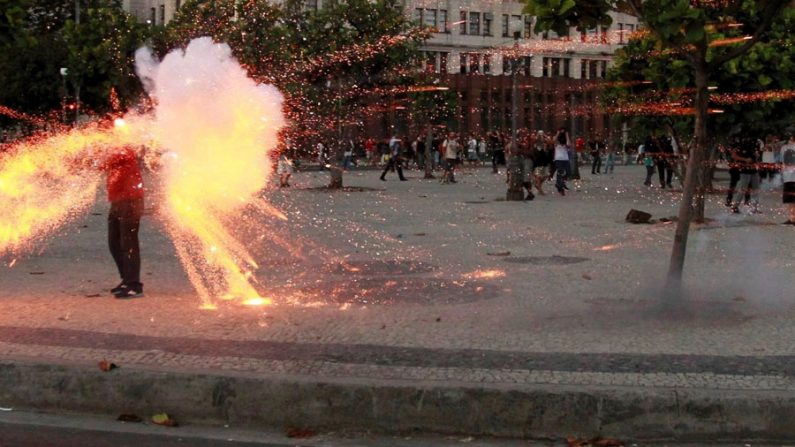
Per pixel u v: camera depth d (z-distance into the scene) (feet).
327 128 90.33
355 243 46.55
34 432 19.25
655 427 18.37
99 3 114.01
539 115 213.46
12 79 108.78
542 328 25.38
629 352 22.31
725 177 120.06
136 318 26.91
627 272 35.88
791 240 47.09
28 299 30.14
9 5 36.86
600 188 97.14
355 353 22.34
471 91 212.43
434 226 55.26
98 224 55.72
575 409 18.53
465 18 215.72
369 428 19.25
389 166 117.19
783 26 57.72
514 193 78.38
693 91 59.77
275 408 19.63
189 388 20.02
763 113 59.11
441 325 25.90
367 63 87.04
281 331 25.07
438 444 18.57
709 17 26.55
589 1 26.50
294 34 83.56
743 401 18.26
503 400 18.78
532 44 203.31
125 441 18.67
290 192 87.71
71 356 21.99
